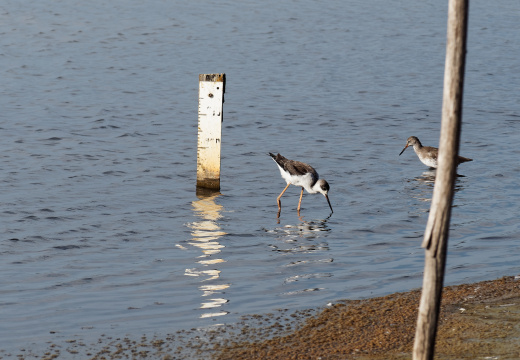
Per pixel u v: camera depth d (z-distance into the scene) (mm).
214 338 10180
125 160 22141
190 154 23141
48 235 15453
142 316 11141
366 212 17453
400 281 12680
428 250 6520
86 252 14484
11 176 20000
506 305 10984
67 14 54781
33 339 10250
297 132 26484
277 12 58906
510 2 65688
